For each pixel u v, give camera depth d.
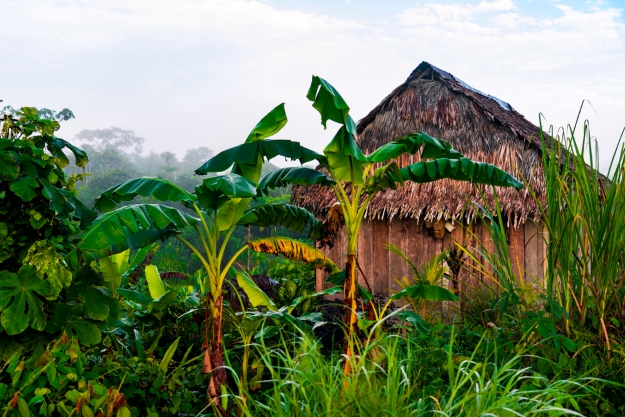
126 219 3.90
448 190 8.00
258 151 4.50
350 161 4.72
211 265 4.52
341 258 9.38
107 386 3.86
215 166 4.37
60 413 3.37
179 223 4.15
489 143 7.93
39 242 3.93
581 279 4.69
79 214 4.24
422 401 3.45
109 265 4.99
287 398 3.50
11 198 4.11
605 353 4.37
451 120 8.30
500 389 3.71
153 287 5.58
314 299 7.36
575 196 4.67
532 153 7.57
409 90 8.76
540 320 4.42
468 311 6.36
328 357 5.30
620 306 4.65
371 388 3.54
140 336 5.18
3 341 3.84
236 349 5.25
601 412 3.97
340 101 4.28
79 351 3.68
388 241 8.99
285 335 5.70
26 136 4.41
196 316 5.43
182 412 4.43
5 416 3.26
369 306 5.72
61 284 3.89
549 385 3.61
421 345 5.32
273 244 4.93
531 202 7.30
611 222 4.47
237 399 3.62
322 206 9.01
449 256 7.57
